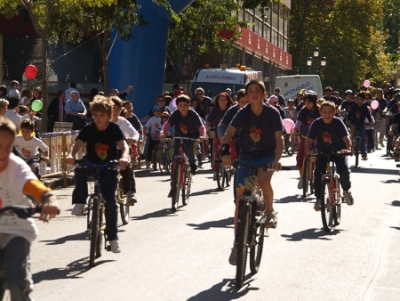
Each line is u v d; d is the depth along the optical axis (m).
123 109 15.90
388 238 12.98
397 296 9.21
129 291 9.16
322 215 13.41
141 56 29.95
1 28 30.25
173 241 12.38
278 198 17.92
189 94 36.31
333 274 10.25
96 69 36.25
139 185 20.59
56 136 20.33
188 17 37.34
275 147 10.31
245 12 51.66
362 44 84.12
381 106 36.19
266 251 11.69
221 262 10.84
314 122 14.20
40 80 34.72
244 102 15.06
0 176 6.42
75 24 27.70
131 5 26.91
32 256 11.15
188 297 8.94
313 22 80.38
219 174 19.59
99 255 11.08
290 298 8.98
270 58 60.66
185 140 16.84
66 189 19.80
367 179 22.27
